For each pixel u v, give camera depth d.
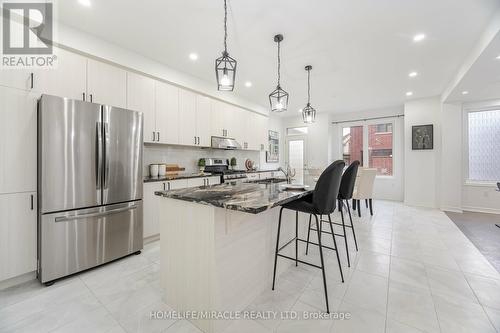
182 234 1.59
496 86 3.69
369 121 6.15
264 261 1.89
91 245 2.24
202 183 3.69
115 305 1.69
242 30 2.46
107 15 2.22
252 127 5.40
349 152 6.51
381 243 2.89
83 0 2.00
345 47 2.80
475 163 4.74
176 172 3.75
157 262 2.43
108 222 2.37
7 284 1.93
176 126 3.52
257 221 1.80
